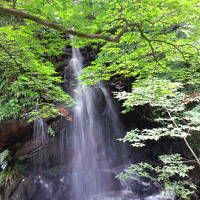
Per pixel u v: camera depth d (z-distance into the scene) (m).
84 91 7.49
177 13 1.77
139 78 3.51
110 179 6.39
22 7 1.84
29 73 2.78
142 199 5.27
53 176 5.99
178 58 2.89
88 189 6.27
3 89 5.43
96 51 7.99
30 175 5.64
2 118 5.05
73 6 1.61
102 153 7.25
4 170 5.52
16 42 2.38
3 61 2.79
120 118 7.60
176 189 3.02
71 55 8.23
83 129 6.95
